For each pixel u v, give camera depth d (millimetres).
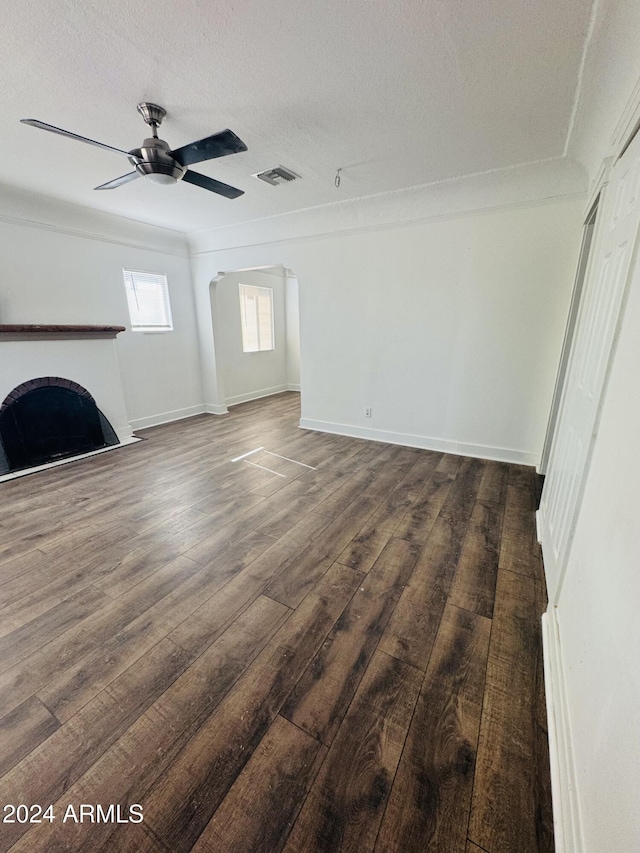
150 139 1943
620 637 817
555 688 1254
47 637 1566
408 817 987
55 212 3527
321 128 2189
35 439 3539
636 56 1330
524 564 2023
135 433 4543
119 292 4250
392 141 2352
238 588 1859
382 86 1798
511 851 923
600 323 1570
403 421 4020
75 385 3797
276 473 3316
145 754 1134
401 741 1165
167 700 1300
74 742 1167
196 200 3449
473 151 2486
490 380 3455
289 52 1562
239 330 6184
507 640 1543
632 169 1353
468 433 3686
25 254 3412
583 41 1467
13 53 1527
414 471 3318
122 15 1345
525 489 2932
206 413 5570
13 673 1401
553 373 3186
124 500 2812
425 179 2955
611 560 964
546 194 2857
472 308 3371
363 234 3713
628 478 937
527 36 1463
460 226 3244
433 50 1555
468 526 2404
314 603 1758
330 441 4219
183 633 1587
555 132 2223
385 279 3719
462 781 1063
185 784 1059
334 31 1448
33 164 2643
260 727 1210
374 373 4059
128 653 1490
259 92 1840
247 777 1075
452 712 1253
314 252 4055
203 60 1602
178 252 4848
